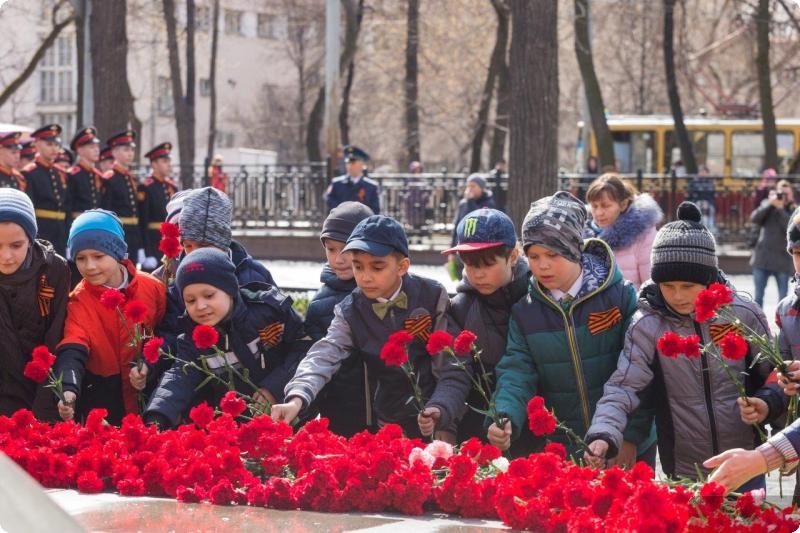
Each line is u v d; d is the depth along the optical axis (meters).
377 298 6.29
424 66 49.12
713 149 39.62
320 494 4.67
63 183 17.98
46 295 6.70
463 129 49.84
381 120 57.09
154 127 60.88
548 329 6.02
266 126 65.25
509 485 4.55
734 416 5.64
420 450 4.88
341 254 6.83
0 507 2.58
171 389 6.30
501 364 6.11
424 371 6.37
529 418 5.02
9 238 6.49
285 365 6.55
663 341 5.18
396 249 6.20
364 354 6.36
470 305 6.37
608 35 53.97
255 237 29.97
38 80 69.81
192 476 4.91
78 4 25.88
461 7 48.12
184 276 6.30
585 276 6.05
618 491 4.33
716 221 28.06
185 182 30.06
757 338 5.27
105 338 6.77
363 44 51.12
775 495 6.11
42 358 6.04
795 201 27.19
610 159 31.42
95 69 24.58
